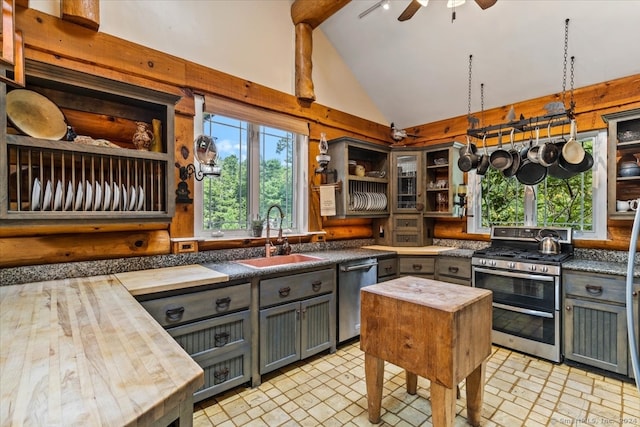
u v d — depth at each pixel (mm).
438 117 4016
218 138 2799
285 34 3199
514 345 2877
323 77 3586
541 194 3314
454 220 3912
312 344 2633
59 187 1740
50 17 1961
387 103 4148
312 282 2625
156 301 1812
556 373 2484
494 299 3004
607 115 2564
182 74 2500
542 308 2711
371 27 3285
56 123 1778
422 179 3822
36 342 1023
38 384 769
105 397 721
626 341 2334
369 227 4094
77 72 1765
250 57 2916
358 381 2359
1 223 1560
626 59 2633
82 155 1805
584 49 2695
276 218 3217
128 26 2256
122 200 1939
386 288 1917
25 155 1759
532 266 2748
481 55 3096
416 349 1624
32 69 1662
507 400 2115
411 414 1969
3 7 1416
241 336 2184
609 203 2586
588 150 3004
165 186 2084
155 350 973
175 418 808
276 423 1883
